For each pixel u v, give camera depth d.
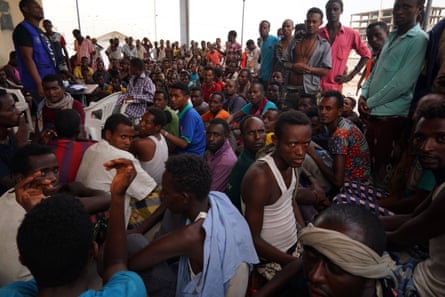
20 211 1.30
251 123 2.01
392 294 0.93
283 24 4.72
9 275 1.27
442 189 1.29
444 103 1.32
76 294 0.87
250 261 1.29
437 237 1.25
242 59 10.49
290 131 1.46
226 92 4.92
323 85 4.23
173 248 1.12
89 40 11.04
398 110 2.61
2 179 2.03
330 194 2.47
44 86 3.12
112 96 4.70
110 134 2.18
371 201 2.07
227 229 1.19
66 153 2.12
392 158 2.72
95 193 1.91
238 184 2.00
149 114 2.60
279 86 4.45
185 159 1.20
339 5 3.97
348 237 0.81
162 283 1.20
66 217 0.82
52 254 0.79
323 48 3.82
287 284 1.23
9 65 6.36
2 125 2.20
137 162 2.13
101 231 1.79
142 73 4.94
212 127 2.44
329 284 0.85
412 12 2.47
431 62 2.46
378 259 0.83
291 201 1.70
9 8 6.89
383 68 2.70
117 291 0.90
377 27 3.85
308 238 0.86
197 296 1.12
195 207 1.21
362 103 2.93
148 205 2.23
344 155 2.30
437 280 1.27
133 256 1.14
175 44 15.47
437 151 1.29
